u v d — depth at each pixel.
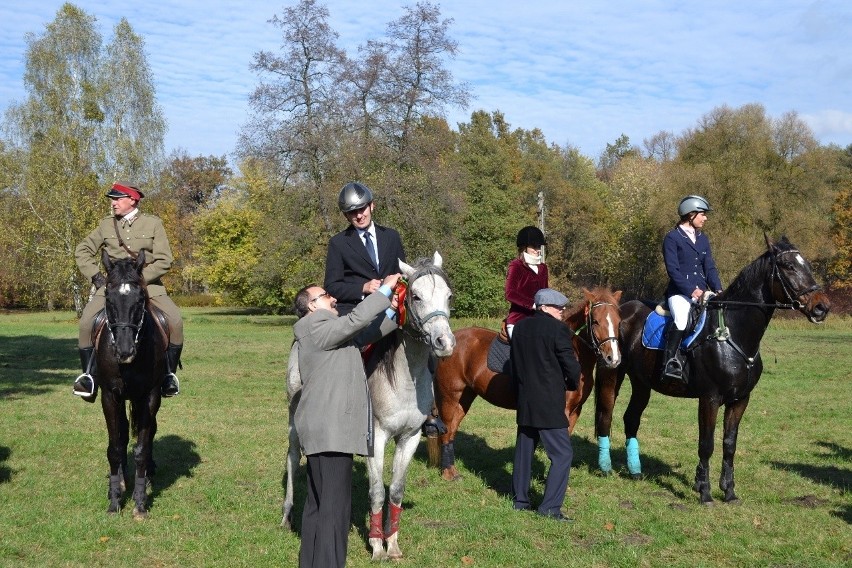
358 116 36.72
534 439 7.32
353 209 6.23
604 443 8.81
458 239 40.34
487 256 45.50
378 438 5.88
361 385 5.22
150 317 6.98
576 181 72.69
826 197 44.03
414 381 5.86
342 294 6.21
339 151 36.44
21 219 41.56
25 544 6.20
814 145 43.84
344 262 6.32
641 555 5.95
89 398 7.45
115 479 7.20
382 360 5.86
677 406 14.20
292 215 37.28
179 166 83.25
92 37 43.91
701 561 5.86
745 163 42.72
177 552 6.10
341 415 5.06
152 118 45.91
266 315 52.28
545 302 7.20
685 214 8.16
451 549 6.22
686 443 10.66
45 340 29.55
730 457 7.68
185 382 17.41
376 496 5.91
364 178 36.47
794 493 8.01
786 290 7.12
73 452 9.84
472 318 43.22
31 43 42.94
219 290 50.91
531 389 7.08
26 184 40.88
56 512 7.13
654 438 11.08
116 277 6.59
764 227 42.88
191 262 66.94
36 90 42.91
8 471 8.80
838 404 14.41
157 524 6.78
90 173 41.09
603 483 8.36
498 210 45.69
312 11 36.62
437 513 7.19
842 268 47.19
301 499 7.68
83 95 43.31
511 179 54.25
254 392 15.82
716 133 43.41
